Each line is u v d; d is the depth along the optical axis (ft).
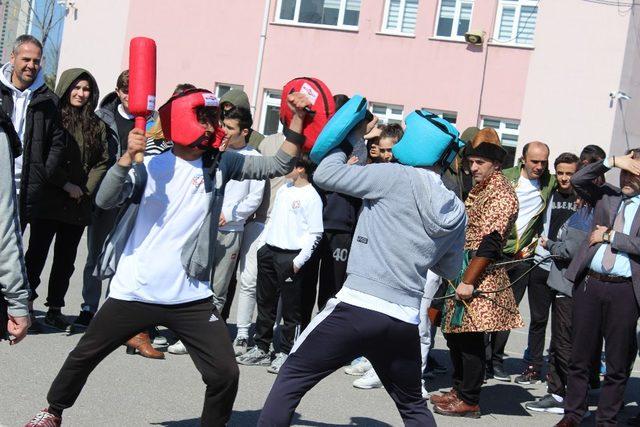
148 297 18.78
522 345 40.50
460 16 89.76
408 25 91.45
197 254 18.85
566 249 27.37
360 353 18.51
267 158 19.45
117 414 22.97
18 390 23.84
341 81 92.27
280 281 29.14
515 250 31.07
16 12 132.77
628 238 24.06
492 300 25.68
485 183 26.17
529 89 87.76
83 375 19.25
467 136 33.42
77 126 30.76
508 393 30.50
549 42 87.20
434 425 18.85
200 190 18.94
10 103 28.48
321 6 93.61
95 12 100.22
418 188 18.35
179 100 18.61
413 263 18.34
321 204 29.07
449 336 27.22
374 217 18.56
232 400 19.33
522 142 87.97
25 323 16.55
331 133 18.62
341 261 30.04
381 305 18.19
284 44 93.86
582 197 25.13
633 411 29.86
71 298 37.24
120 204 18.61
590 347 24.94
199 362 19.13
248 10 95.04
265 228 29.84
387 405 26.86
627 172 24.54
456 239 19.06
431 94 89.86
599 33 86.22
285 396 18.39
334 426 24.17
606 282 24.38
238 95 33.01
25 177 28.43
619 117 87.04
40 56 28.68
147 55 18.01
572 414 25.18
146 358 29.07
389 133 30.68
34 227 30.48
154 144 24.84
